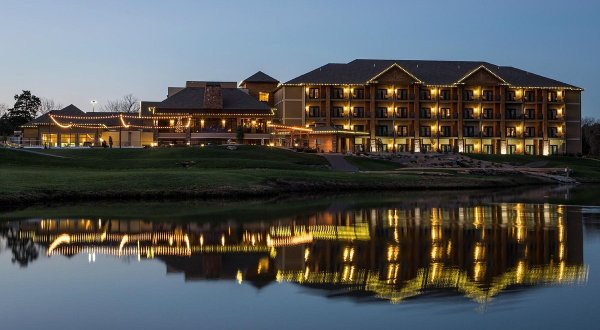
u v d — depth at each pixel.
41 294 18.48
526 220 38.59
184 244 28.03
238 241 29.00
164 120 124.69
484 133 144.62
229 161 85.75
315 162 98.56
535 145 146.62
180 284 19.67
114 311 16.64
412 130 141.12
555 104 147.62
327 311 16.41
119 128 120.69
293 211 44.62
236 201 54.53
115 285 19.58
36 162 81.12
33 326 15.42
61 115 135.12
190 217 39.91
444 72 148.75
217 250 26.30
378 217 40.34
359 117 139.12
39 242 28.52
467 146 144.50
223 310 16.61
